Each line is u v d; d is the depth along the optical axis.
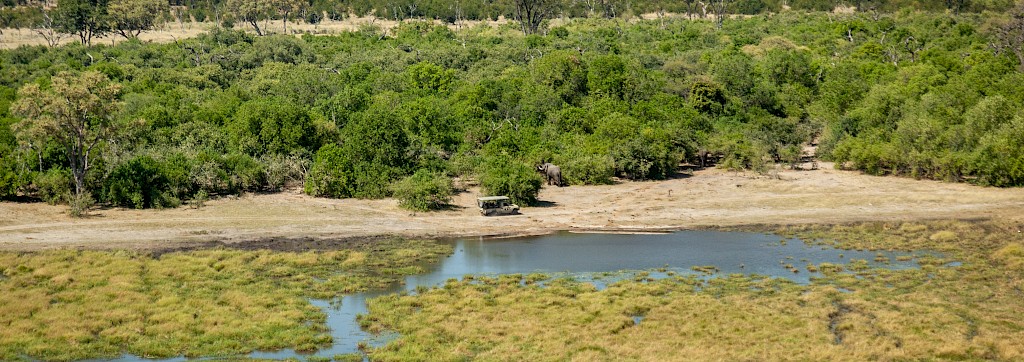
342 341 33.09
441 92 93.62
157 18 147.38
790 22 147.75
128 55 109.19
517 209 58.12
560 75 94.38
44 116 55.12
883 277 41.72
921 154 70.88
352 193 62.53
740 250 47.78
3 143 62.28
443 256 46.50
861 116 85.38
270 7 160.12
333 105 79.75
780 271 43.22
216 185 62.38
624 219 56.09
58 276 40.47
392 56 109.06
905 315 35.31
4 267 42.00
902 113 81.94
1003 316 35.28
